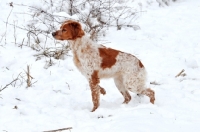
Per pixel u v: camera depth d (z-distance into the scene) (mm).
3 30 9203
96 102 6184
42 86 7055
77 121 5488
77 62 6387
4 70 7555
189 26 10875
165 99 6492
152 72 7914
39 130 5152
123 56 6312
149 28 10633
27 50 8469
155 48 9273
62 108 6059
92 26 9805
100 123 5324
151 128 4938
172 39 9898
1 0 10680
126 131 4832
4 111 5789
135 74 6258
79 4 10773
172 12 12211
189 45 9484
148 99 6621
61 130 5082
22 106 6051
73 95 6785
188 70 8055
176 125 5137
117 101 6645
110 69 6281
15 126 5250
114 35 10000
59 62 8164
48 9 10469
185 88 7129
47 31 9453
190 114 5680
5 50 8305
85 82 7395
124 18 10867
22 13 10102
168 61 8500
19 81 7145
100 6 11070
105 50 6297
